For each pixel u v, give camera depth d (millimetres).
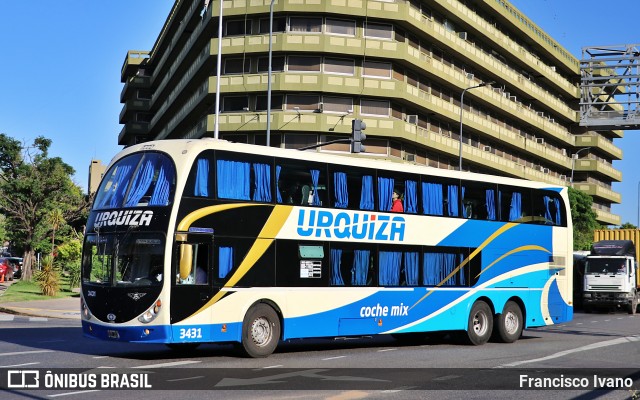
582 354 18031
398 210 19188
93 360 14891
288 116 48719
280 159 16938
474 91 60938
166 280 14711
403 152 53219
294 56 49688
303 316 16891
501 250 21625
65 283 45000
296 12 49312
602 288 39656
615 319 34938
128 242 15141
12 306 29906
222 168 15852
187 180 15227
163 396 10758
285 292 16594
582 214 76812
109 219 15586
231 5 49844
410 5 51469
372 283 18359
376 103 51000
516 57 68875
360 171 18500
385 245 18750
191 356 16234
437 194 20203
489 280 21188
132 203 15430
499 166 66750
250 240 16078
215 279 15406
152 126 78375
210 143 15734
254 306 16125
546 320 22781
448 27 58688
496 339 21719
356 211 18219
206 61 51500
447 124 59406
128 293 14875
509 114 68562
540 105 76688
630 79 29047
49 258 42375
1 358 14875
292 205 16953
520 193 22469
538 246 22734
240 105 50406
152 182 15445
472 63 61312
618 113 29203
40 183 50375
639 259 43094
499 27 67312
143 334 14672
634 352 18641
